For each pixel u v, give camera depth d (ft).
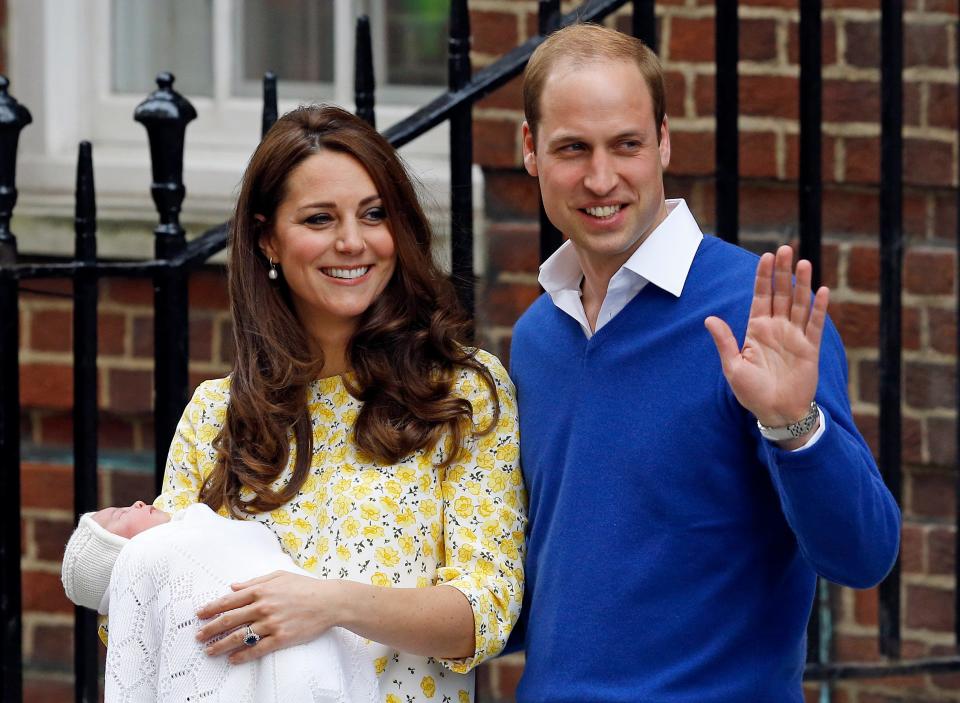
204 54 50.62
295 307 29.27
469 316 29.73
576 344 27.04
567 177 25.55
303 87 50.11
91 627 36.14
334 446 28.48
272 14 49.90
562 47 25.95
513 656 45.52
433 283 29.17
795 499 22.72
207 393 29.89
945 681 43.83
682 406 25.16
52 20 49.55
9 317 35.47
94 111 50.34
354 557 27.27
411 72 49.67
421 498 27.84
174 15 50.67
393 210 28.30
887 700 44.09
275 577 25.64
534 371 27.89
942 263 43.93
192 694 25.53
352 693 26.43
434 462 28.25
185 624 25.81
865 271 44.24
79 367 35.32
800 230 34.96
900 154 35.96
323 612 25.39
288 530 28.04
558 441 26.78
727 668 25.21
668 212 27.17
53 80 49.65
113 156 49.47
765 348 22.67
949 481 44.42
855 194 44.52
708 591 25.13
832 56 44.14
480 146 45.34
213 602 25.45
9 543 35.83
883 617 38.68
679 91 44.68
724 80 34.22
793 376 22.36
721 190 34.42
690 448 25.04
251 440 28.68
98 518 27.96
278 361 28.63
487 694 45.70
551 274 28.02
